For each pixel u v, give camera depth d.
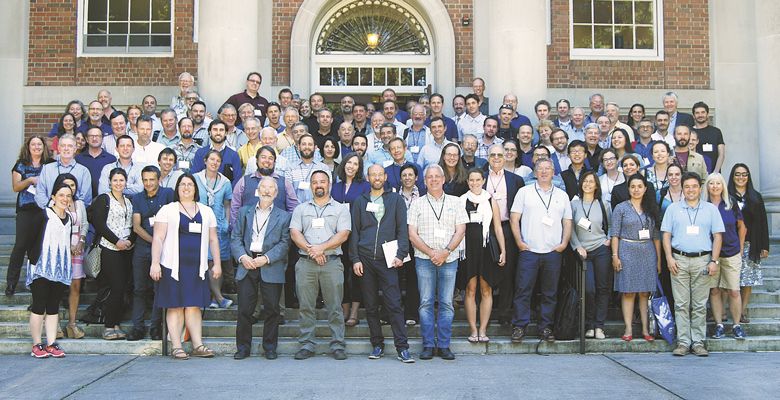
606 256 7.66
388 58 13.05
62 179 7.40
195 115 9.10
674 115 10.16
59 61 12.66
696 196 7.55
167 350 7.38
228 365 6.87
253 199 7.82
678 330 7.54
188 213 7.20
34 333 7.20
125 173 7.64
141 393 5.80
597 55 13.03
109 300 7.54
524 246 7.55
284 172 8.28
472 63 12.78
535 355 7.46
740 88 12.91
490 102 10.97
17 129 12.43
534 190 7.65
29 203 8.33
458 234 7.23
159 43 12.84
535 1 10.88
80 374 6.46
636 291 7.54
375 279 7.23
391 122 9.62
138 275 7.53
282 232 7.23
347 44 13.15
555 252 7.53
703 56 13.12
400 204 7.25
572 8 13.14
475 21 12.80
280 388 5.98
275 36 12.68
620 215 7.63
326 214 7.23
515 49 10.77
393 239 7.19
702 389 6.00
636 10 13.27
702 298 7.54
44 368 6.70
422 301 7.25
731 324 8.12
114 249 7.51
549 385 6.12
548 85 12.84
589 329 7.76
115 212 7.51
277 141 9.04
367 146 8.80
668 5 13.16
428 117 10.27
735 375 6.51
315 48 13.02
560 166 8.82
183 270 7.14
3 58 12.48
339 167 7.95
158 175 7.61
